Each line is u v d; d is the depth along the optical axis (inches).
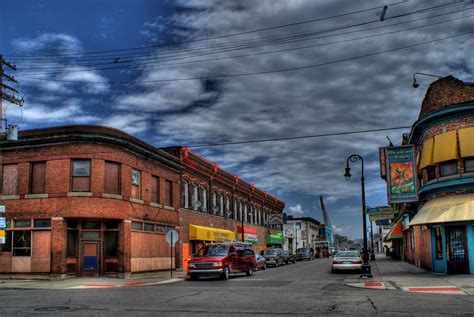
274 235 2544.3
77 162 1037.8
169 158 1338.6
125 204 1085.1
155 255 1229.7
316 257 3203.7
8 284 889.5
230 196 1934.1
